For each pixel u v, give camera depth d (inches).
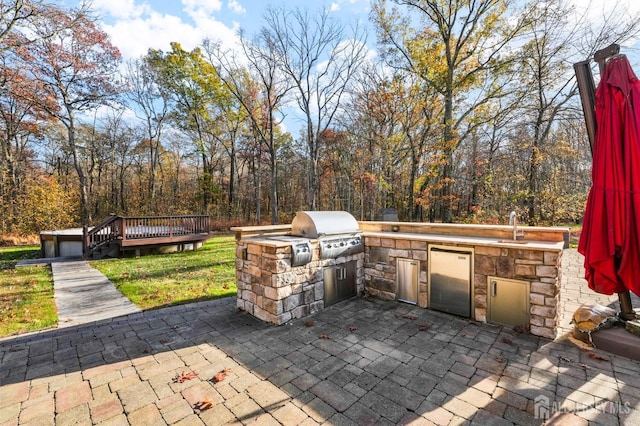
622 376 101.5
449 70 485.4
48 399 93.0
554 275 129.6
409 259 179.3
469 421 81.4
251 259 166.1
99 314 172.1
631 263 107.8
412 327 146.9
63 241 423.2
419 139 591.2
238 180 986.1
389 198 676.1
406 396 93.1
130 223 403.2
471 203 559.5
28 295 213.2
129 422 82.6
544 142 469.7
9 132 628.7
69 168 865.5
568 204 450.3
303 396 93.7
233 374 107.0
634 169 105.7
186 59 714.8
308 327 148.9
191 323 156.4
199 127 828.0
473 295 154.1
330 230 178.5
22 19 379.6
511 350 121.9
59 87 551.8
